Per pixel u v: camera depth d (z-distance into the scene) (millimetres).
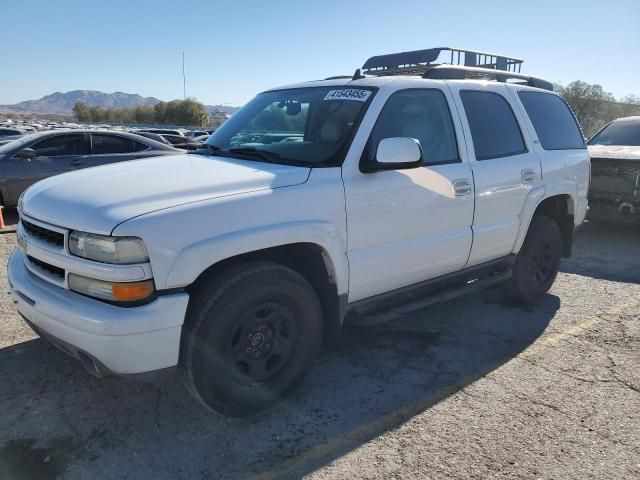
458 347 4070
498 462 2695
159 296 2562
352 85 3725
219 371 2791
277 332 3055
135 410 3102
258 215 2848
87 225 2559
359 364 3756
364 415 3105
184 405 3162
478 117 4270
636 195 7625
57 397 3225
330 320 3404
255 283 2840
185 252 2580
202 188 2834
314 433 2922
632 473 2627
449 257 3959
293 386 3195
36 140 9172
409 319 4633
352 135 3348
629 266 6520
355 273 3346
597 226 9055
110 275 2488
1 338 4012
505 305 5023
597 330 4438
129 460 2668
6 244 7094
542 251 5000
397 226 3529
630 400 3312
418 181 3621
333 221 3166
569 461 2713
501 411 3164
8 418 3002
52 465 2623
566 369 3721
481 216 4145
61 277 2764
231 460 2686
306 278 3377
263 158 3471
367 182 3332
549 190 4758
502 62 6234
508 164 4355
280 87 4375
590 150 8406
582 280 5895
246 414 3018
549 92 5246
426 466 2658
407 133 3658
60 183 3141
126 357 2518
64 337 2660
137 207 2605
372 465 2660
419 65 5004
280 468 2631
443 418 3084
